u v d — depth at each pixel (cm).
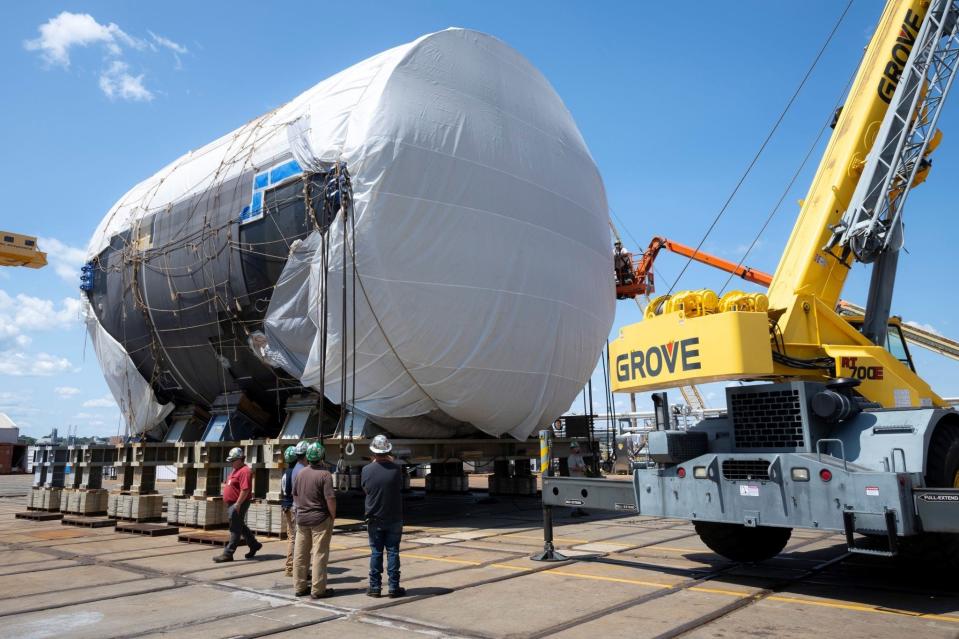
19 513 1623
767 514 676
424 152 1213
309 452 748
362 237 1180
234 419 1477
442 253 1229
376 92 1223
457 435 1503
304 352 1298
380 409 1297
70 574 879
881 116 970
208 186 1498
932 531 587
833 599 671
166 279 1541
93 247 1869
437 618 617
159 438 1775
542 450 936
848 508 616
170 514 1395
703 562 885
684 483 752
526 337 1356
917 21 984
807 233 945
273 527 1185
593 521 1391
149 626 608
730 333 750
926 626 568
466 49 1370
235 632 582
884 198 925
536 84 1541
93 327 1825
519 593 714
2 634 588
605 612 629
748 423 758
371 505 717
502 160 1333
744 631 559
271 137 1396
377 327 1217
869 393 859
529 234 1361
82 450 1678
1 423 5044
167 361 1658
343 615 635
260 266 1341
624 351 892
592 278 1548
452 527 1300
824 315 899
